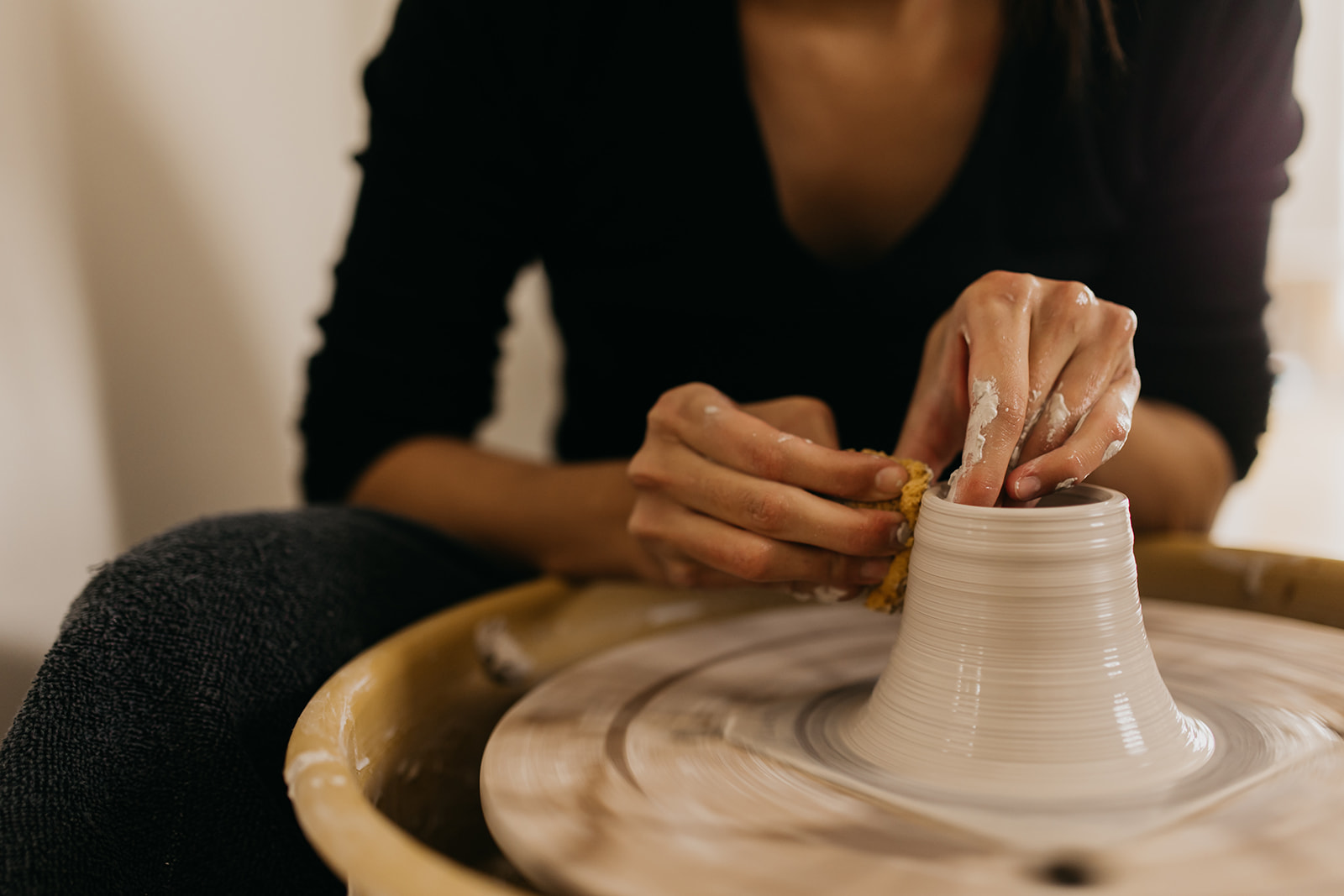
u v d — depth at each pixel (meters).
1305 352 3.29
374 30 1.52
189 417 1.06
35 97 0.85
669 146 0.84
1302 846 0.35
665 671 0.61
